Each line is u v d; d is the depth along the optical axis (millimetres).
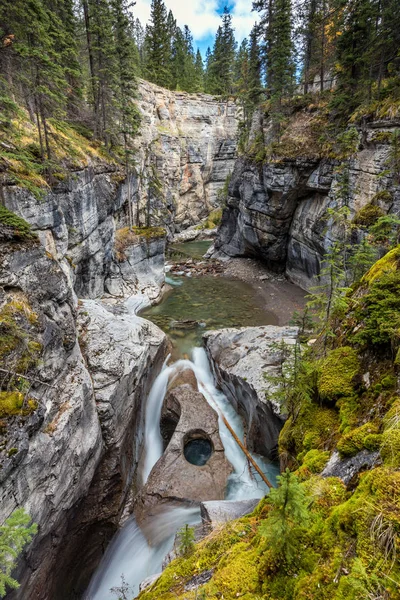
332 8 33594
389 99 21172
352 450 5188
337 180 24672
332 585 3527
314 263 31219
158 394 17844
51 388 8969
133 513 12195
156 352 18156
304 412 7727
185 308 28906
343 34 26562
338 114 27969
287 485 4008
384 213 19453
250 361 16359
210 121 64812
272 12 35188
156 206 49656
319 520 4332
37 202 14922
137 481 13695
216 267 41875
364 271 14102
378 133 21219
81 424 9883
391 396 5512
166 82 60656
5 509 6484
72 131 26469
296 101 34656
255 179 36125
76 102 28703
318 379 7602
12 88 15211
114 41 30672
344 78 27562
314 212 30250
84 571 10773
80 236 21750
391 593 3070
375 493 3936
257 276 38219
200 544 6039
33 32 14852
